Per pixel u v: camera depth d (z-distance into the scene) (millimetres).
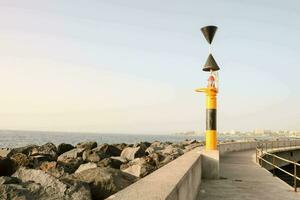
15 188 7879
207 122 12633
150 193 4090
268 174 13898
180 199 5160
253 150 31344
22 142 101562
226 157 22484
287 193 9922
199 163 10672
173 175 5656
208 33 12367
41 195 7902
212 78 12461
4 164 15438
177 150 23641
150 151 25703
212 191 9906
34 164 16156
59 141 117562
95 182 8562
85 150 23500
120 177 8984
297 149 37406
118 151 27000
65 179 8570
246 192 9852
